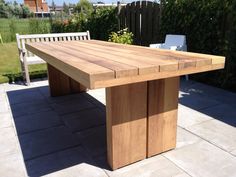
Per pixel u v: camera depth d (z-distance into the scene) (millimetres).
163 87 1923
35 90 4168
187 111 3045
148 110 1911
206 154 2094
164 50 2283
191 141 2311
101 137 2465
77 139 2436
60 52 2330
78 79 1508
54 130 2645
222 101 3395
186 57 1813
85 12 8453
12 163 2043
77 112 3145
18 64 6281
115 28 6621
